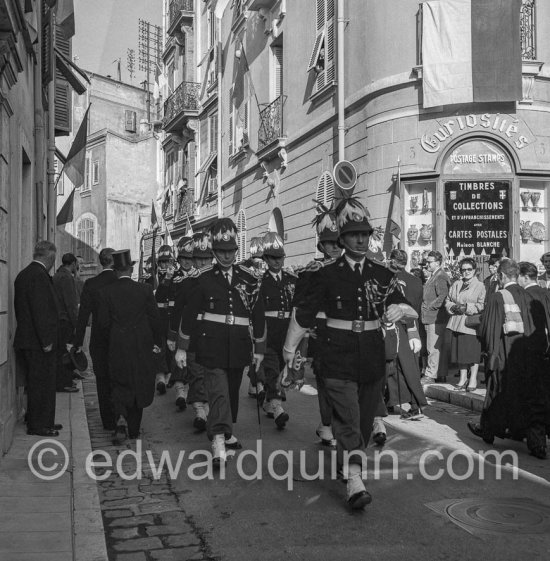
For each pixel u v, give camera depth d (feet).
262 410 28.60
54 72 49.88
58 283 34.09
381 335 17.15
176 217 108.58
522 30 44.98
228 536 14.67
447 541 14.28
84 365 24.67
